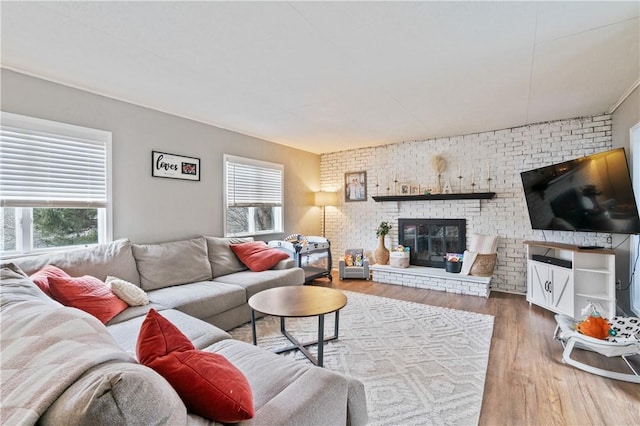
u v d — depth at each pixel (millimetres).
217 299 2711
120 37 1998
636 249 2961
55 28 1895
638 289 2922
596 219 2982
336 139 4883
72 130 2738
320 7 1705
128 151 3133
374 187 5441
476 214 4496
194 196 3760
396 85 2787
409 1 1661
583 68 2469
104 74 2545
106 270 2611
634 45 2121
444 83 2744
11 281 1471
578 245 3371
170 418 725
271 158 4930
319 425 1088
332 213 5918
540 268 3504
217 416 930
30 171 2508
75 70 2469
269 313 2117
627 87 2875
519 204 4188
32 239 2590
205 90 2891
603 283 3035
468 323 3066
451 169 4703
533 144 4074
